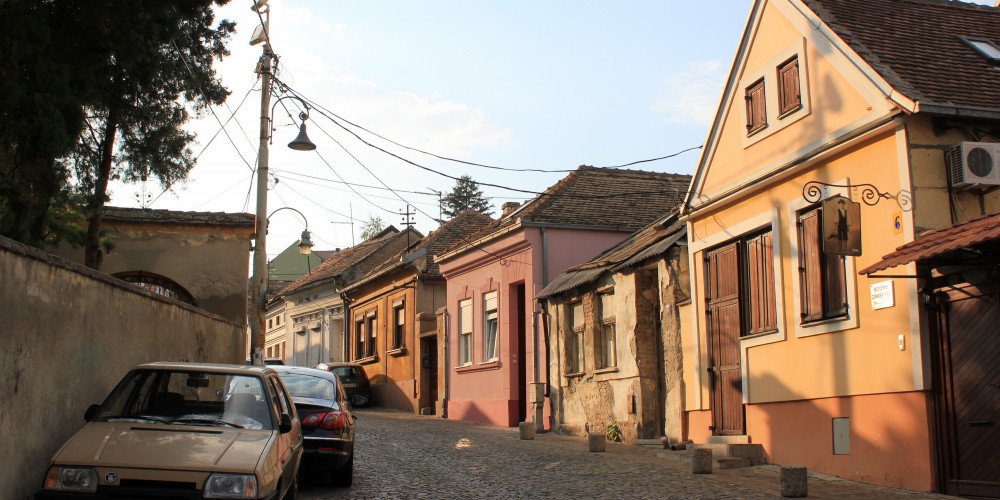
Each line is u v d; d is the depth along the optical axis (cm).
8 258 752
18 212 1136
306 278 4984
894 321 1148
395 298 3650
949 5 1503
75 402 920
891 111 1144
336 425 1112
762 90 1484
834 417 1265
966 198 1140
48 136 1091
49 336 848
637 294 1888
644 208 2694
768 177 1427
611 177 2809
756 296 1485
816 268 1315
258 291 1914
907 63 1238
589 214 2589
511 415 2586
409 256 3472
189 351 1495
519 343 2645
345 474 1140
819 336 1303
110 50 1240
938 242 983
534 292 2462
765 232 1470
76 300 929
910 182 1127
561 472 1327
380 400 3703
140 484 706
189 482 707
